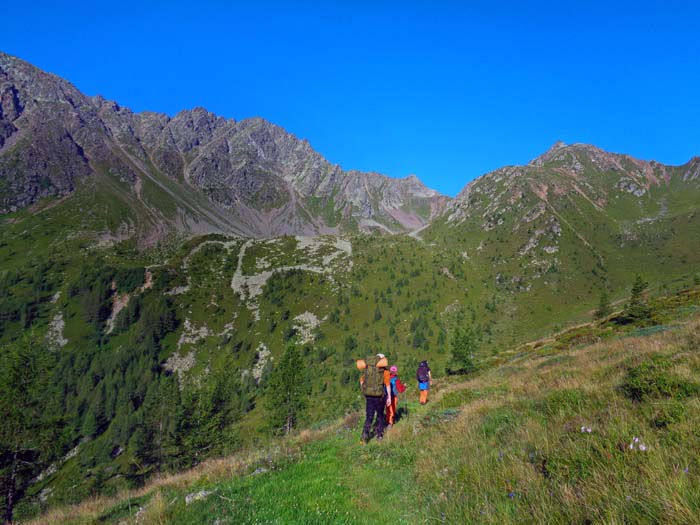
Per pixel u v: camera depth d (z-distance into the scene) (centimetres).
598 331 4012
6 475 3014
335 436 1224
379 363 1066
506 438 751
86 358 15362
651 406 660
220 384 6172
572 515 415
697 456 436
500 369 2678
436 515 539
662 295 12850
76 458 9638
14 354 3161
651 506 379
